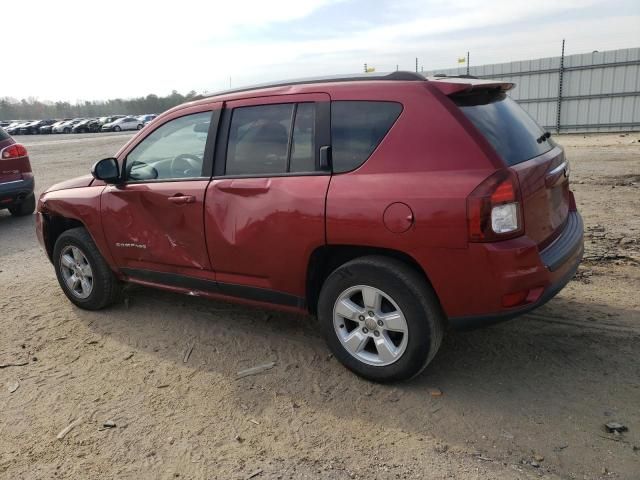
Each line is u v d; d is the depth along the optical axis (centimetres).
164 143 415
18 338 433
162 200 404
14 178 857
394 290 313
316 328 427
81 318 467
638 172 1053
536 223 312
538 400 313
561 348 370
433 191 295
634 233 623
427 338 312
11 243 750
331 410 316
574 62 2188
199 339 417
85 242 462
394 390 332
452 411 308
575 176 1051
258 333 423
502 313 297
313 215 330
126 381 361
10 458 288
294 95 354
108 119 5891
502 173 288
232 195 368
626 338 377
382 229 308
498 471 259
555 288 312
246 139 372
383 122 320
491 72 2406
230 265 379
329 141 335
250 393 339
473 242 287
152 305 488
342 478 261
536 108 2338
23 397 346
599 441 275
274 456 280
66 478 271
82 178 488
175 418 317
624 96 2112
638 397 310
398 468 265
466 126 299
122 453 288
